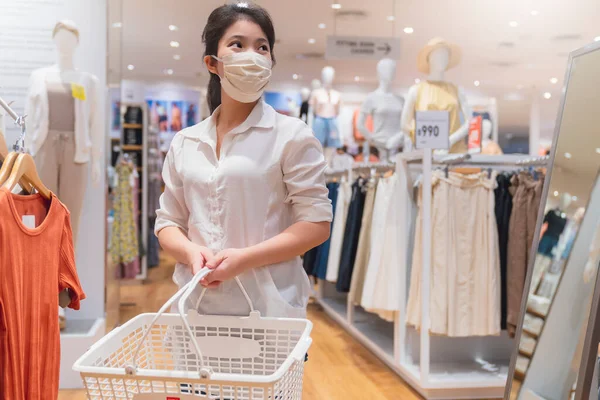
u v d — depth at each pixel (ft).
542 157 10.44
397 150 20.24
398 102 19.60
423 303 10.25
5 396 4.14
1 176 4.39
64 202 11.43
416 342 11.70
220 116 5.10
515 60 32.19
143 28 26.08
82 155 11.37
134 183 21.43
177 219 5.09
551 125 42.83
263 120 4.80
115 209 20.31
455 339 11.73
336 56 20.48
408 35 27.43
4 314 4.14
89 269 12.42
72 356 10.91
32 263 4.53
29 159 4.68
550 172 7.42
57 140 11.23
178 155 5.02
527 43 28.60
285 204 4.91
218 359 4.60
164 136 39.22
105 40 12.23
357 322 15.76
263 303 4.73
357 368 12.27
